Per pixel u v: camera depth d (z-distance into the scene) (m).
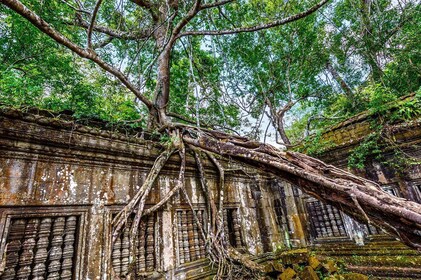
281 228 5.82
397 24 6.02
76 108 3.64
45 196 2.42
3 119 2.23
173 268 3.43
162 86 5.66
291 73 8.23
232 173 5.40
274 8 7.06
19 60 4.25
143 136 4.00
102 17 5.93
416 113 4.10
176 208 3.88
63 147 2.67
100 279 2.60
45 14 4.32
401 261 4.01
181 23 4.20
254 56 7.64
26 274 2.17
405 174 4.15
